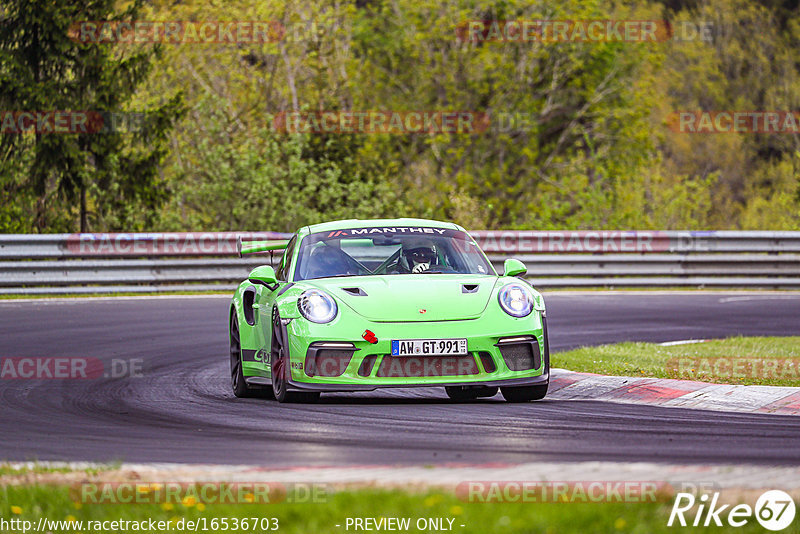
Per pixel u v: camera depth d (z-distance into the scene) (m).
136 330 50.41
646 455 20.95
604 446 22.05
